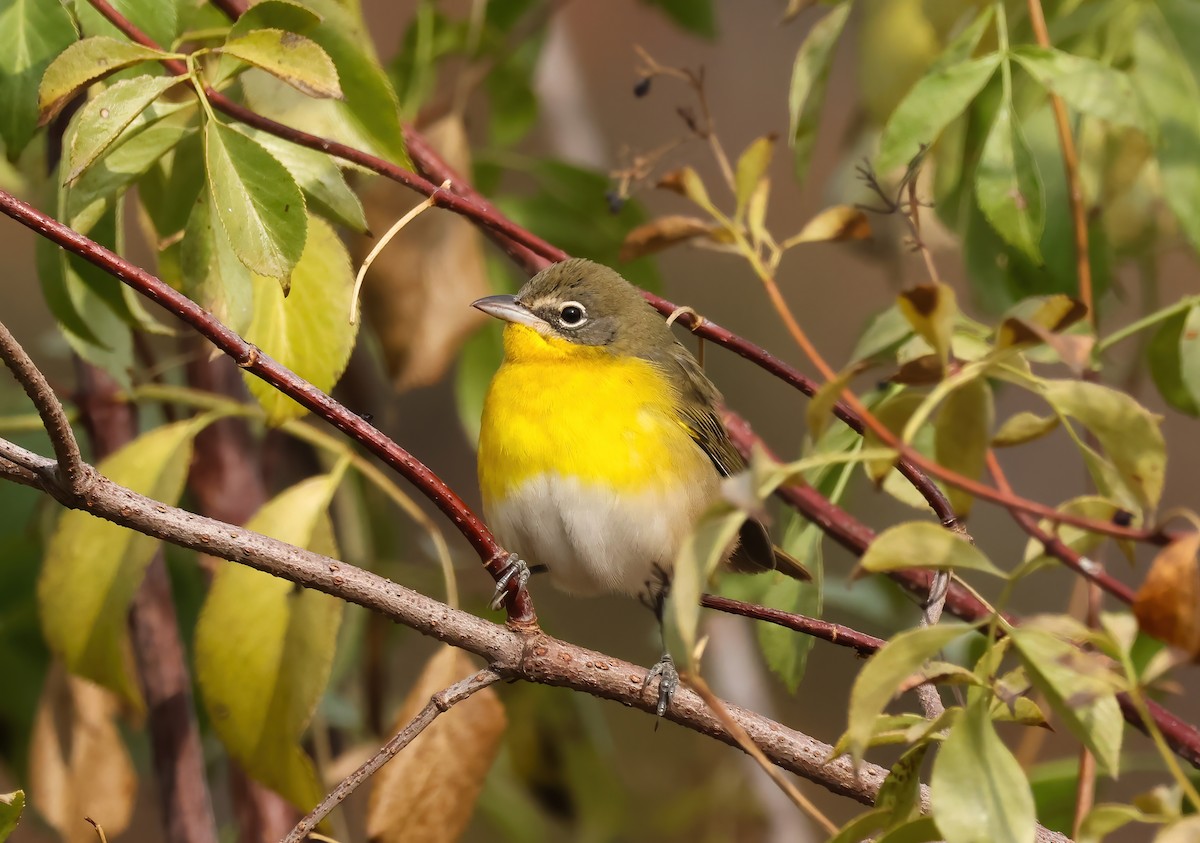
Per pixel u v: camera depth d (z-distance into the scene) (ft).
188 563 38.75
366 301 34.58
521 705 41.01
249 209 23.16
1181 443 63.16
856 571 18.47
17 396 40.14
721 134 67.62
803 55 31.27
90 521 30.42
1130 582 56.08
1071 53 33.45
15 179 34.42
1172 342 30.63
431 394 61.16
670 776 52.19
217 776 43.42
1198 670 59.98
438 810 28.55
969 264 35.81
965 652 35.06
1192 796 18.31
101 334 28.81
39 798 32.22
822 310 66.80
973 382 19.98
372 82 27.09
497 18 41.70
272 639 28.60
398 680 53.72
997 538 61.82
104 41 23.17
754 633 49.98
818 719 59.52
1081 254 30.89
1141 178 35.83
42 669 36.27
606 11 68.74
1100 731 18.74
